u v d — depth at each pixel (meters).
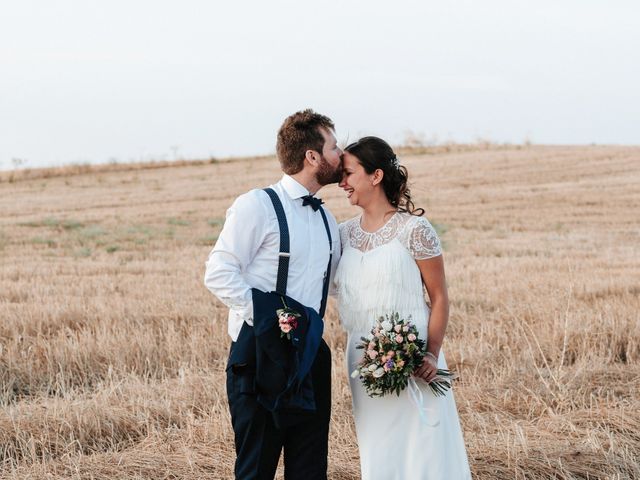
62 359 6.96
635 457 4.50
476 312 9.20
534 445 4.64
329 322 8.27
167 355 7.30
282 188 3.50
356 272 3.70
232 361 3.31
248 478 3.32
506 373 6.18
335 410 5.31
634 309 8.55
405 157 45.84
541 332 7.62
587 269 12.99
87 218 24.67
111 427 5.08
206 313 8.98
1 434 4.96
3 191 34.94
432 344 3.64
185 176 39.81
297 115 3.52
